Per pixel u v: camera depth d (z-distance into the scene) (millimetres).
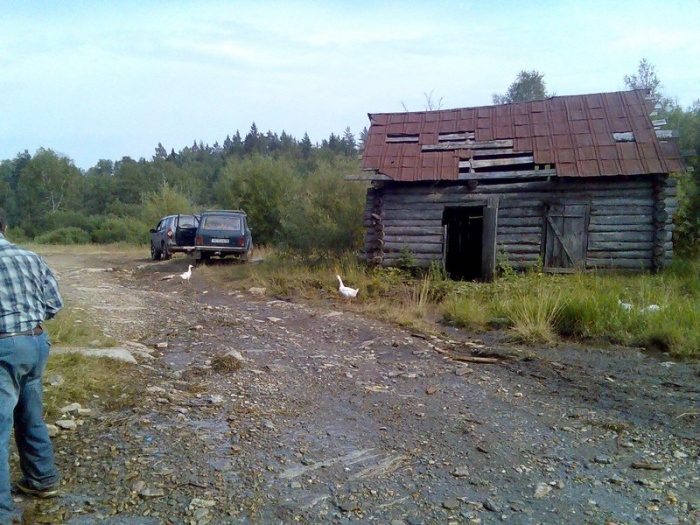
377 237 14070
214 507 3365
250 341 7770
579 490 3633
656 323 7758
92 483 3615
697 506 3406
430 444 4367
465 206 13609
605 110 14117
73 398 5008
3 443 2965
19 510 3240
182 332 8219
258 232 25891
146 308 10195
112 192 70938
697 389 5680
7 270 3113
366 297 11227
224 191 27531
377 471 3893
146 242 34719
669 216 12430
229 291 12805
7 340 3047
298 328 8773
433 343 7781
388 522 3234
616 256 12750
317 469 3910
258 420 4812
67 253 27891
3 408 3010
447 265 17469
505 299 9602
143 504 3383
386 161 14031
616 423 4793
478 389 5777
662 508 3393
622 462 4051
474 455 4168
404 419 4906
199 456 4062
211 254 17922
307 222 16922
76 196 65188
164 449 4160
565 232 13047
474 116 15148
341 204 16922
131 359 6324
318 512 3340
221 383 5809
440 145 14289
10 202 60000
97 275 16422
